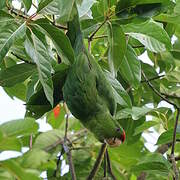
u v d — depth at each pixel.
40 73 4.85
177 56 7.30
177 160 6.51
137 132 6.66
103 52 6.95
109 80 5.84
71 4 4.58
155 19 5.88
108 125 5.83
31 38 4.93
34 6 5.69
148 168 5.69
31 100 5.63
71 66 5.45
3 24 4.86
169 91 7.34
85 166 6.56
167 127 6.74
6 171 3.71
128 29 5.57
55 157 6.30
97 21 5.49
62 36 4.90
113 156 7.05
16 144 3.94
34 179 3.61
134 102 7.41
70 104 5.55
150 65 7.29
